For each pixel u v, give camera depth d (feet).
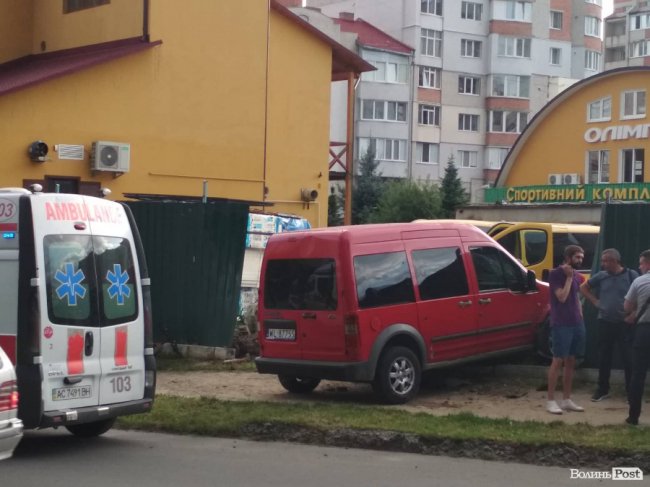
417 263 39.42
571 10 235.20
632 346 33.58
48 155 67.62
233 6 78.38
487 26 221.05
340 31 195.72
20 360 28.76
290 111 85.61
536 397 38.91
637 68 154.30
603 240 41.83
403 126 205.46
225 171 78.07
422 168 209.05
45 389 28.84
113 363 31.07
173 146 74.79
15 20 81.92
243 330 52.54
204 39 76.54
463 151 216.54
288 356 39.01
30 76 68.74
